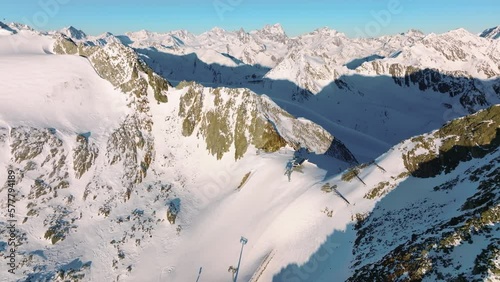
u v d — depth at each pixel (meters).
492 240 28.77
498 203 32.22
